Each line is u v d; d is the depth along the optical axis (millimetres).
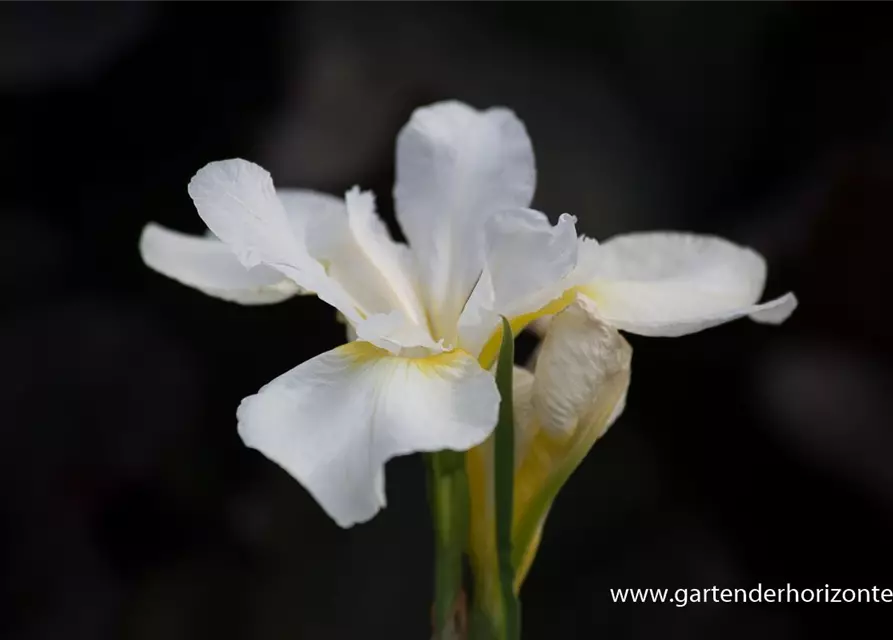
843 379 667
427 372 376
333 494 362
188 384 716
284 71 716
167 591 688
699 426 692
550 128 712
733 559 681
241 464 710
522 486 401
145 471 698
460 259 405
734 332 690
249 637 675
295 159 689
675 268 415
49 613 674
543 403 397
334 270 399
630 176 715
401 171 411
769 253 706
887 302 666
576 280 394
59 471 690
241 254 378
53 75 709
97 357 711
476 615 398
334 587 672
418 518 675
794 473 667
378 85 706
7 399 693
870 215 678
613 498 683
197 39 715
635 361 701
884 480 633
